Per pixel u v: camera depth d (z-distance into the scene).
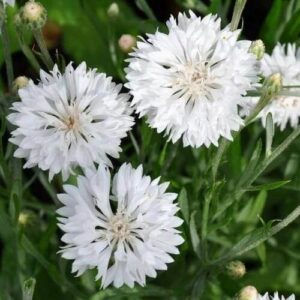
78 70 0.20
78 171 0.22
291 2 0.27
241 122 0.19
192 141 0.19
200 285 0.23
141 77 0.19
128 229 0.19
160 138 0.25
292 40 0.27
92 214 0.18
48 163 0.19
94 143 0.19
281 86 0.19
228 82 0.19
